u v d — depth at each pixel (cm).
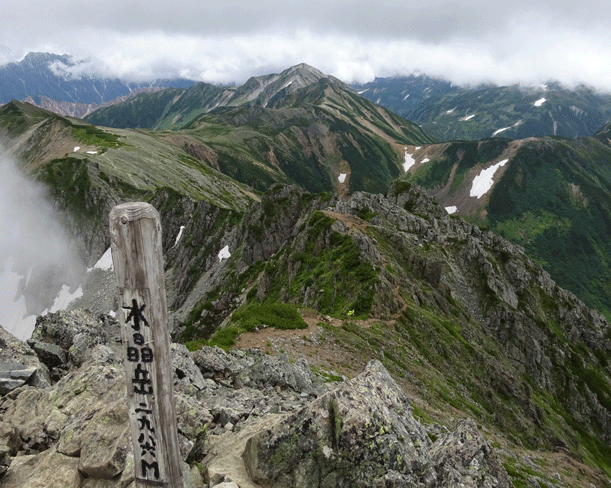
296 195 11694
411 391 3794
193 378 1622
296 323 4022
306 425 1037
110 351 1683
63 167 19438
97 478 965
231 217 14388
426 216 10312
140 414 777
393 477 998
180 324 9369
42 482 956
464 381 5031
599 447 7056
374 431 1034
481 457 1245
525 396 5616
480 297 8356
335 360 3541
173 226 16962
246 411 1434
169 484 798
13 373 1493
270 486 996
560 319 9262
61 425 1152
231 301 9331
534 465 3869
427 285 7356
